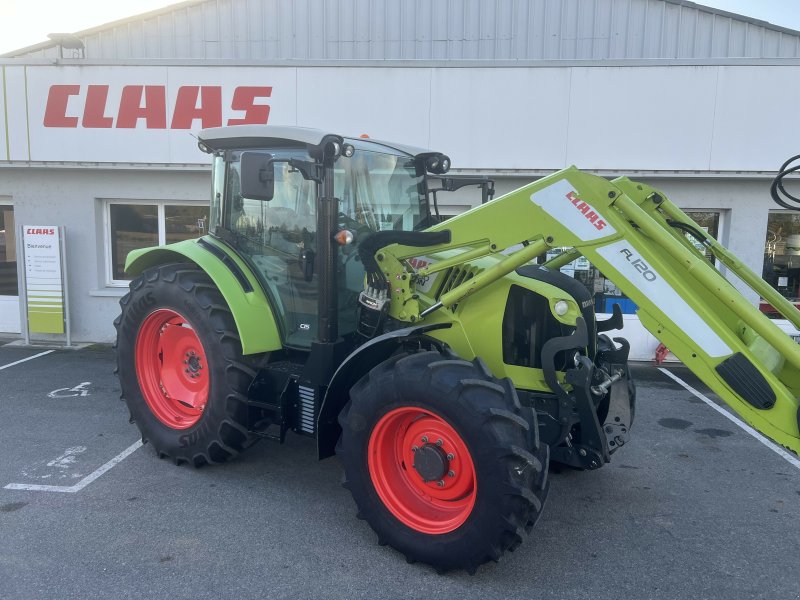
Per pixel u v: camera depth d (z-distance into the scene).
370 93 7.57
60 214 8.34
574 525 3.62
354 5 9.21
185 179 8.20
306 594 2.90
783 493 4.10
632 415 3.80
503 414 2.80
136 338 4.44
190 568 3.08
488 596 2.90
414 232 3.43
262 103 7.73
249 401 3.97
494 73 7.37
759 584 3.03
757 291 3.60
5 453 4.56
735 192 7.57
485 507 2.82
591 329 3.58
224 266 4.06
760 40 8.73
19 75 7.92
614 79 7.25
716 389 2.89
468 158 7.54
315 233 3.84
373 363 3.53
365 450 3.21
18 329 8.84
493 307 3.38
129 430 5.07
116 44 9.47
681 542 3.43
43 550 3.22
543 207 3.17
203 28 9.41
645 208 3.66
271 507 3.75
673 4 8.78
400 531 3.14
